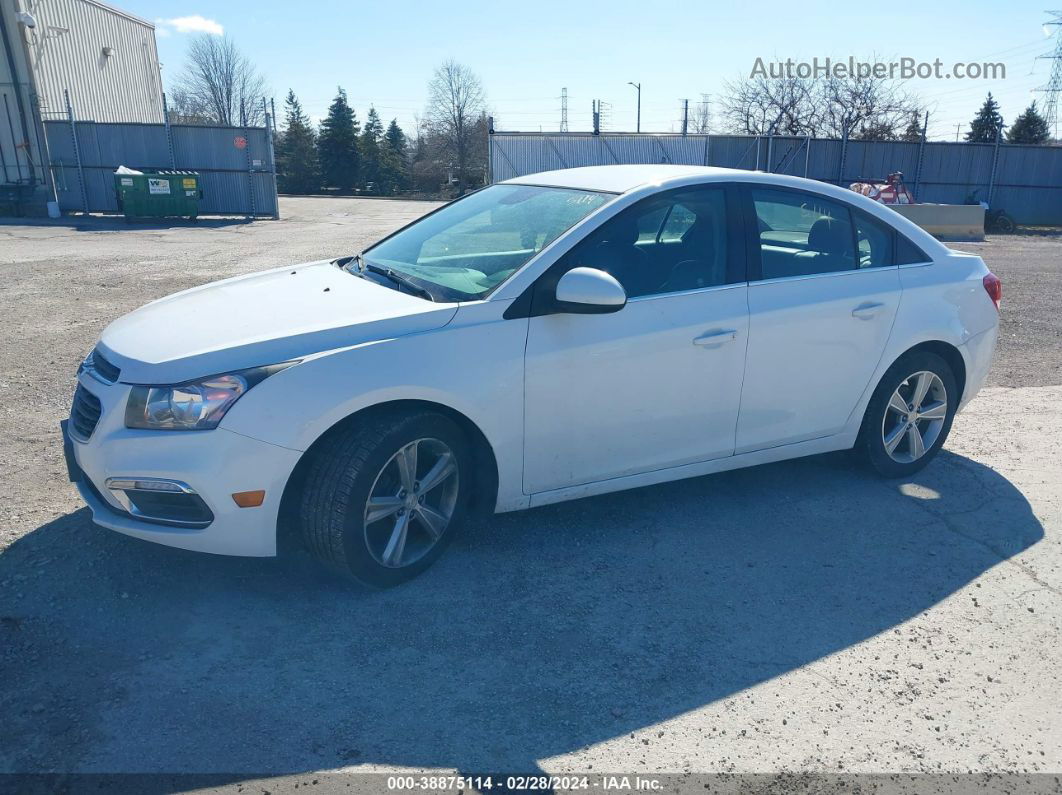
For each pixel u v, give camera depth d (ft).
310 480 10.84
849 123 156.15
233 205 87.76
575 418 12.31
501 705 9.32
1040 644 10.77
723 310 13.19
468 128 231.09
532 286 11.89
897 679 10.00
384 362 10.83
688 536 13.46
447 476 11.80
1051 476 16.21
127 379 10.59
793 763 8.57
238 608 10.99
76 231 67.87
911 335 14.94
